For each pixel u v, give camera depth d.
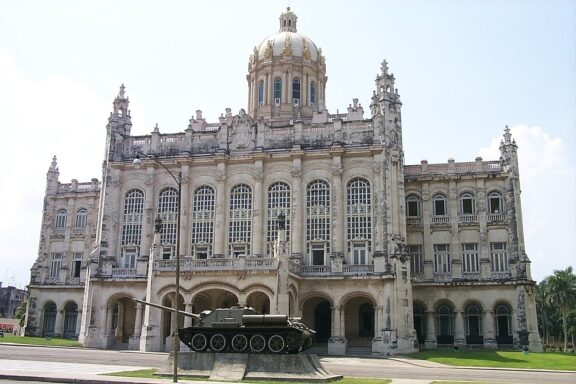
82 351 53.50
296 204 65.88
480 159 73.56
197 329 34.22
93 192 84.81
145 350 57.62
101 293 67.38
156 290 58.84
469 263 71.06
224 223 67.81
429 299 70.31
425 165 74.62
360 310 65.38
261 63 81.12
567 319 97.31
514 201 70.38
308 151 66.88
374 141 65.50
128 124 74.50
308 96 80.06
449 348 67.50
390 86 67.38
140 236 70.44
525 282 67.19
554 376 36.34
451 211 72.44
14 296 158.12
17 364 36.50
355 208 65.00
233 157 68.81
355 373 37.09
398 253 61.88
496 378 34.31
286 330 33.12
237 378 30.31
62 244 84.88
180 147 71.31
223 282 56.81
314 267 62.75
